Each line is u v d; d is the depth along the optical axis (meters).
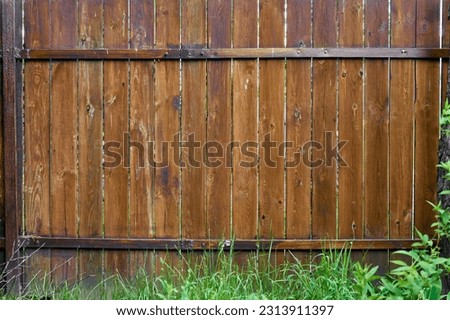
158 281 3.27
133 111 3.27
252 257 3.28
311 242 3.25
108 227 3.31
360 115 3.23
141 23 3.24
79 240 3.30
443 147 3.04
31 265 3.34
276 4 3.21
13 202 3.29
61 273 3.34
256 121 3.24
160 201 3.29
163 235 3.30
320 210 3.26
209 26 3.23
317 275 3.10
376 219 3.25
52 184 3.31
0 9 3.27
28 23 3.28
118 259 3.33
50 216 3.32
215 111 3.25
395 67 3.22
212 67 3.24
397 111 3.23
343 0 3.21
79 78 3.28
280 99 3.23
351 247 3.25
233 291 2.92
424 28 3.21
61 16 3.26
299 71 3.23
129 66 3.26
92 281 3.33
